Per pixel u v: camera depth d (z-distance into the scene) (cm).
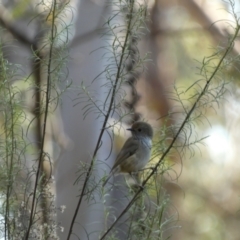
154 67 2036
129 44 825
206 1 1997
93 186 829
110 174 1033
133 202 820
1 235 775
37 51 845
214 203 1956
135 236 806
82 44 1537
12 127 784
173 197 1902
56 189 1463
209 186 1964
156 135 1134
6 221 766
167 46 2103
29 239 768
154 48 2070
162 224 802
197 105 875
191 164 1928
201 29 1998
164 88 1931
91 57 1512
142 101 1920
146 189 829
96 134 1533
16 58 1370
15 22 1591
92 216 1374
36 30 1422
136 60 915
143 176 1001
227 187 1984
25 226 771
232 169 1992
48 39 801
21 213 771
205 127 1922
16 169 788
